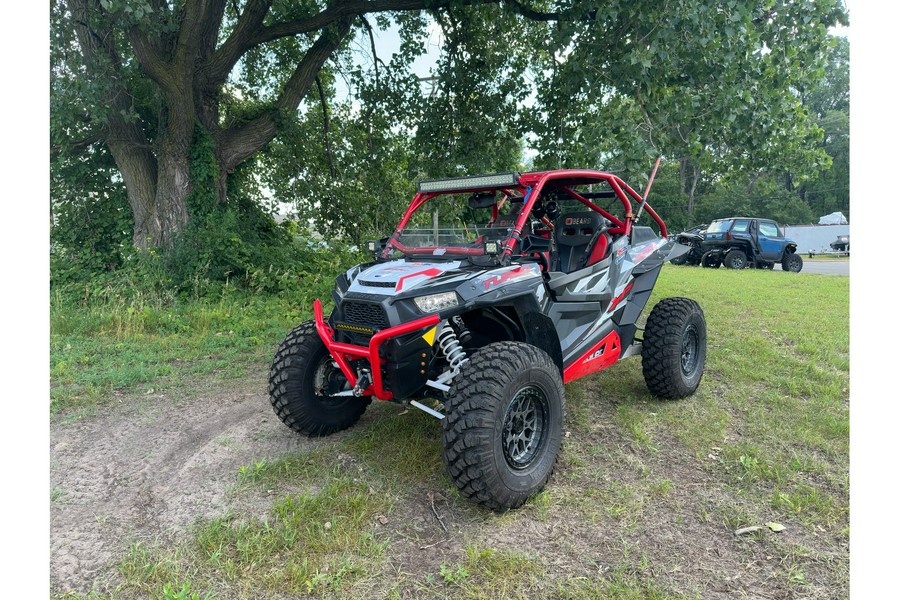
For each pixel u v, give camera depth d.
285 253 11.36
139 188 10.12
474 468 2.85
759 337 6.78
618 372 5.57
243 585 2.49
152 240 9.88
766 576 2.51
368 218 13.70
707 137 8.12
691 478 3.41
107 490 3.40
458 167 11.69
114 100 9.20
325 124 13.41
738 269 18.23
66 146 9.60
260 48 12.88
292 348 3.87
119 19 8.14
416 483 3.38
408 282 3.37
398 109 12.58
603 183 4.76
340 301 3.70
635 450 3.80
